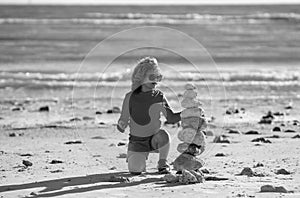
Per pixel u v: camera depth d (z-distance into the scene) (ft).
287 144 30.76
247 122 40.24
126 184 21.08
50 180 21.80
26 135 34.83
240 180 21.75
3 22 198.80
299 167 24.45
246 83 64.18
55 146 30.45
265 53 104.58
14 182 21.50
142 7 433.48
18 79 66.39
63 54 96.37
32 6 425.69
